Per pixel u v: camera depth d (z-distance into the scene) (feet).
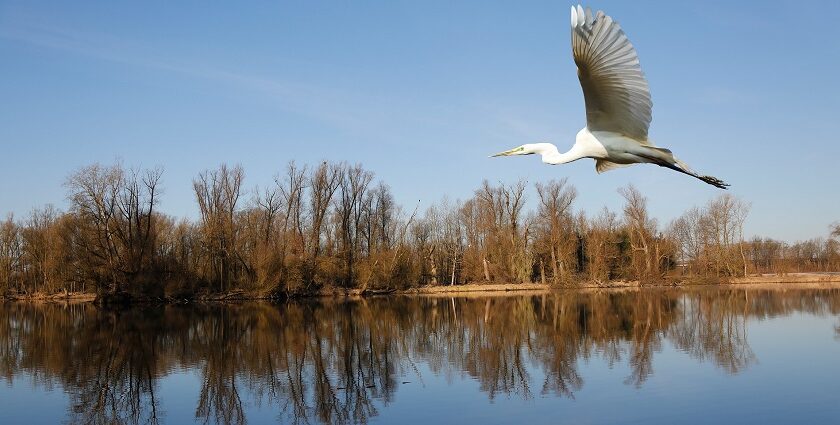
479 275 231.71
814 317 109.91
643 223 237.45
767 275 262.06
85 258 170.09
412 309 146.00
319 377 65.05
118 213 173.68
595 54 20.03
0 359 78.33
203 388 60.75
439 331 100.73
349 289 205.36
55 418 50.88
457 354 77.87
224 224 191.31
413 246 237.04
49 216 222.28
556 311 131.75
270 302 178.60
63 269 192.13
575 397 53.52
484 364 70.23
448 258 247.70
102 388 61.16
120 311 153.07
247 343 90.02
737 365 65.72
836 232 295.48
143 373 68.49
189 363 74.02
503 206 232.32
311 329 106.22
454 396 55.16
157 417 50.93
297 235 201.67
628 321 109.19
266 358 77.00
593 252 231.71
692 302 150.61
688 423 45.34
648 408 49.39
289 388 60.18
